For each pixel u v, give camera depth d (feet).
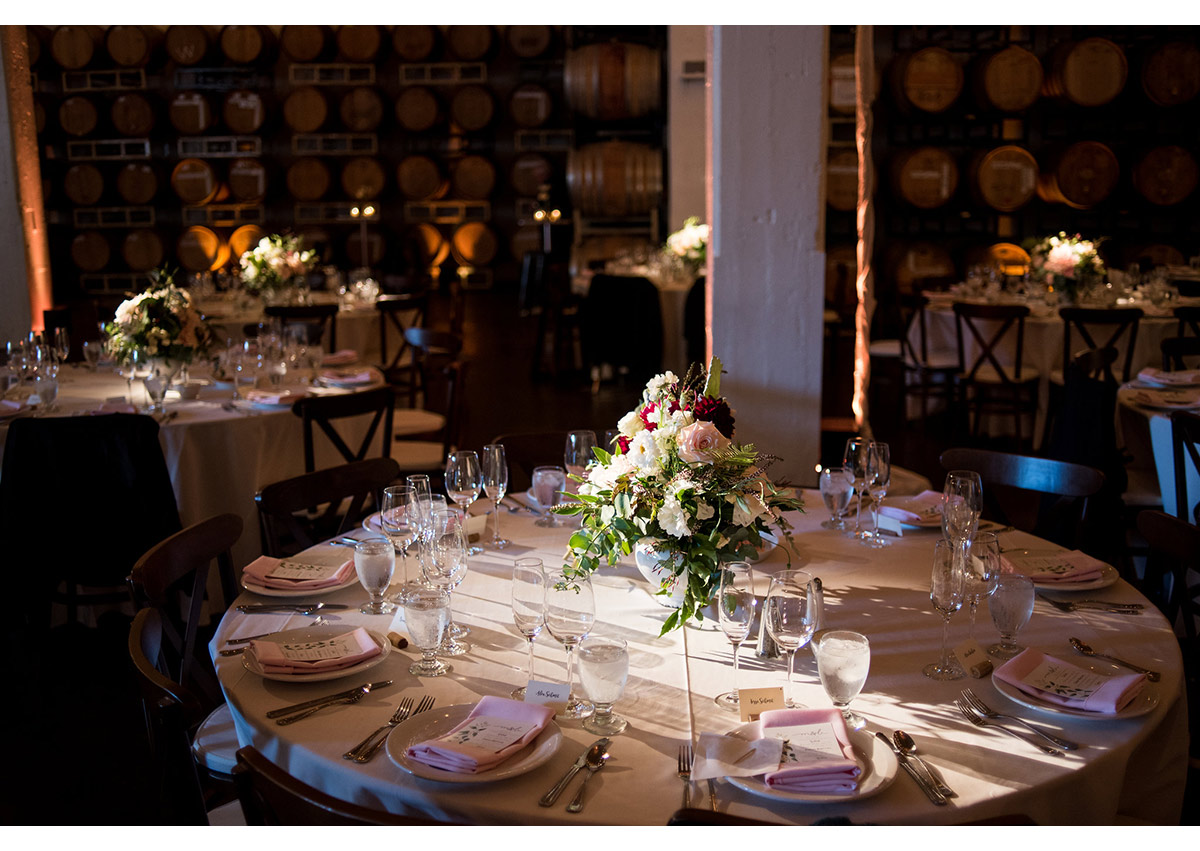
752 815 4.36
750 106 11.77
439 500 7.48
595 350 25.58
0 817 8.22
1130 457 13.83
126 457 10.00
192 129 42.60
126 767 8.99
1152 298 21.62
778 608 5.20
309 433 11.50
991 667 5.70
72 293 43.52
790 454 12.43
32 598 10.16
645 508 5.96
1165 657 5.84
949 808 4.37
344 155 45.14
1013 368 20.52
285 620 6.59
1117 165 30.86
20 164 18.85
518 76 45.32
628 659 5.41
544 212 44.24
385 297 25.71
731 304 12.16
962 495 7.02
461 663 5.95
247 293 23.88
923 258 31.99
